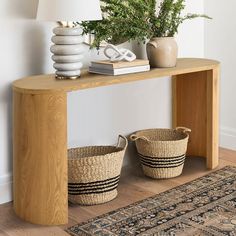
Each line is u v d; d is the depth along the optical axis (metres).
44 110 2.23
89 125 2.96
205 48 3.63
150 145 2.89
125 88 3.13
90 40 2.85
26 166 2.34
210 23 3.56
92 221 2.37
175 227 2.28
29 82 2.39
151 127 3.35
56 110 2.23
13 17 2.52
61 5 2.30
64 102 2.25
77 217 2.42
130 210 2.49
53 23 2.69
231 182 2.86
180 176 3.00
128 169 3.17
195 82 3.30
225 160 3.33
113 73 2.55
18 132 2.34
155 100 3.34
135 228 2.28
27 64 2.62
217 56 3.58
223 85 3.60
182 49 3.46
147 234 2.21
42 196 2.32
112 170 2.57
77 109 2.88
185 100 3.38
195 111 3.35
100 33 2.72
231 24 3.45
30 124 2.27
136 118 3.24
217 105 3.08
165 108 3.41
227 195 2.66
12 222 2.39
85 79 2.45
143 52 3.17
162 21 2.86
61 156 2.28
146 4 2.84
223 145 3.67
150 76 2.61
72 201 2.59
